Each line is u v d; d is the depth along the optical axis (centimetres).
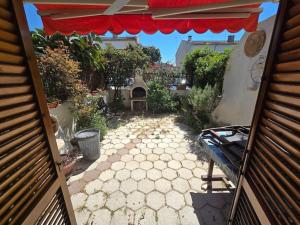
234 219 151
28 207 93
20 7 90
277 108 88
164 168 316
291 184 76
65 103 368
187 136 459
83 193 256
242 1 149
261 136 105
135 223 210
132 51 761
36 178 102
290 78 77
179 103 709
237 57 421
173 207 231
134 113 694
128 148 394
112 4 138
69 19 200
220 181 275
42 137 109
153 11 173
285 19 83
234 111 431
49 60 338
